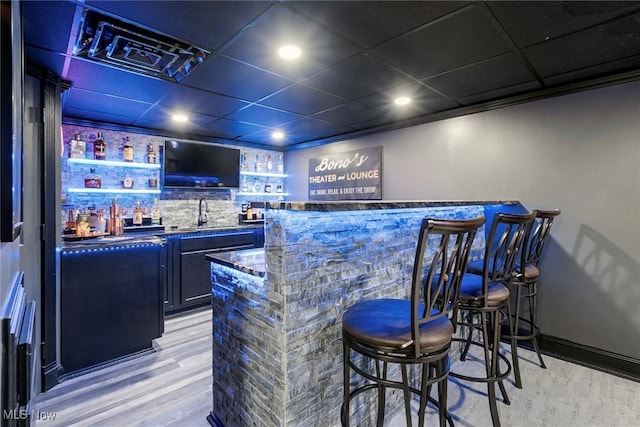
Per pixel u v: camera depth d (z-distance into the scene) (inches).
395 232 79.8
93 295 100.3
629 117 93.9
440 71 95.6
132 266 108.0
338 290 64.4
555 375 94.5
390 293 78.0
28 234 85.9
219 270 75.8
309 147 204.1
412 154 151.3
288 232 55.2
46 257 89.8
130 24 69.9
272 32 73.7
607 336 98.1
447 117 137.2
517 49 82.2
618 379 92.3
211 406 81.7
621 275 95.7
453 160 136.2
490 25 71.2
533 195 113.3
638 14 67.2
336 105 127.6
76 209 139.3
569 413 77.1
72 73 92.8
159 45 78.8
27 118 86.1
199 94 112.8
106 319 102.6
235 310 69.3
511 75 98.3
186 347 114.9
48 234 90.3
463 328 107.2
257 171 208.8
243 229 174.4
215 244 162.7
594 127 99.9
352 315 57.7
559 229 107.3
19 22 42.8
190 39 76.5
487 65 91.4
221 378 74.4
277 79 100.7
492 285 80.0
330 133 178.1
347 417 58.7
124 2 62.0
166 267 145.1
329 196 191.5
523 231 80.7
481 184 127.3
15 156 37.0
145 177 163.8
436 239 94.7
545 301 110.1
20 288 47.6
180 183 171.3
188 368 100.4
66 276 95.3
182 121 149.6
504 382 90.2
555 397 83.5
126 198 157.2
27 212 85.6
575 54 84.9
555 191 108.1
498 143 122.3
